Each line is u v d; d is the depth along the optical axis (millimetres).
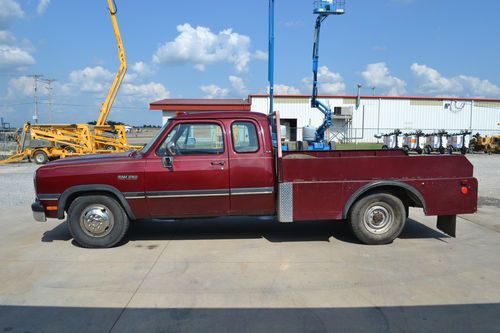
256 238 6156
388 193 5715
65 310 3727
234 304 3828
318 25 22203
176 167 5566
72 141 23078
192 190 5605
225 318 3551
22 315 3631
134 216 5641
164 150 5645
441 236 6223
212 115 5711
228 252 5449
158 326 3420
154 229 6742
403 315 3590
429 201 5695
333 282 4355
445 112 39594
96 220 5609
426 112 39531
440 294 4027
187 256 5289
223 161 5625
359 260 5082
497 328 3354
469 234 6332
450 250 5492
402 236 6234
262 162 5672
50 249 5645
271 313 3641
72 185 5516
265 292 4102
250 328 3373
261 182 5684
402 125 39406
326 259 5125
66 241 6055
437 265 4875
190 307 3773
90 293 4105
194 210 5691
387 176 5648
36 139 22812
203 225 7004
